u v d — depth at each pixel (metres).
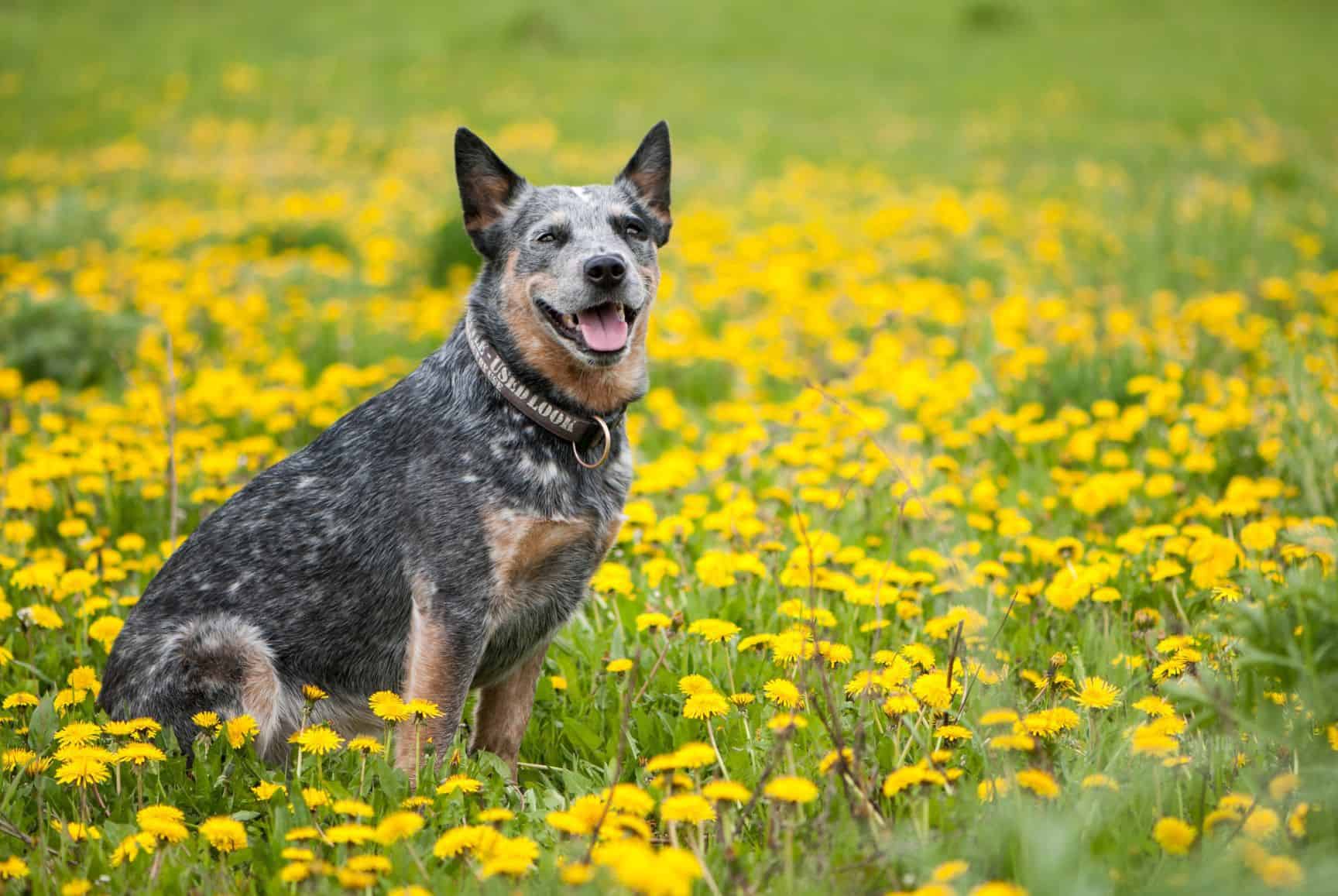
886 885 3.81
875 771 4.39
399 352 12.38
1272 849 3.78
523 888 3.77
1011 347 10.93
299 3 50.12
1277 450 8.20
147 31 44.00
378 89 35.91
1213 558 6.10
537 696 6.09
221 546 5.57
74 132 28.89
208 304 13.05
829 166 26.47
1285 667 4.36
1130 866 3.85
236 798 4.79
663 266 16.00
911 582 6.47
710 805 3.98
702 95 37.31
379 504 5.46
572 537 5.51
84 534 7.58
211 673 5.38
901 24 49.31
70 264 15.03
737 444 8.83
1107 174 24.56
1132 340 11.52
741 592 6.74
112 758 4.48
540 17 46.62
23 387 11.41
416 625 5.27
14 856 4.26
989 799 4.14
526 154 26.66
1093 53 44.44
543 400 5.45
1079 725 4.82
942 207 17.23
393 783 4.64
